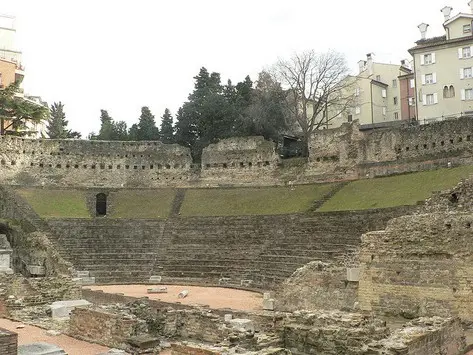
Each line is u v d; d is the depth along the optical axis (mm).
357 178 64812
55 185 75125
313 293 33906
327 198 59000
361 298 31844
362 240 32500
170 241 56219
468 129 56969
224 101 92500
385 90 102188
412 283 29953
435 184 50125
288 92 86688
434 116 78250
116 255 53406
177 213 64125
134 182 78250
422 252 29828
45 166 76062
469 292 27734
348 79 97625
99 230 58094
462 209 33094
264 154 74188
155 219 60750
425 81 79812
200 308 29125
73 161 77375
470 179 33938
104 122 115062
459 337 21875
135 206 68062
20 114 81500
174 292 42312
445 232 29234
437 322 20906
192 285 46500
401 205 45719
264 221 55250
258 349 19078
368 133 65375
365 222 45531
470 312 27516
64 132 112375
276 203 61938
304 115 81188
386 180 58719
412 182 54125
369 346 17547
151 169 78875
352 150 66312
